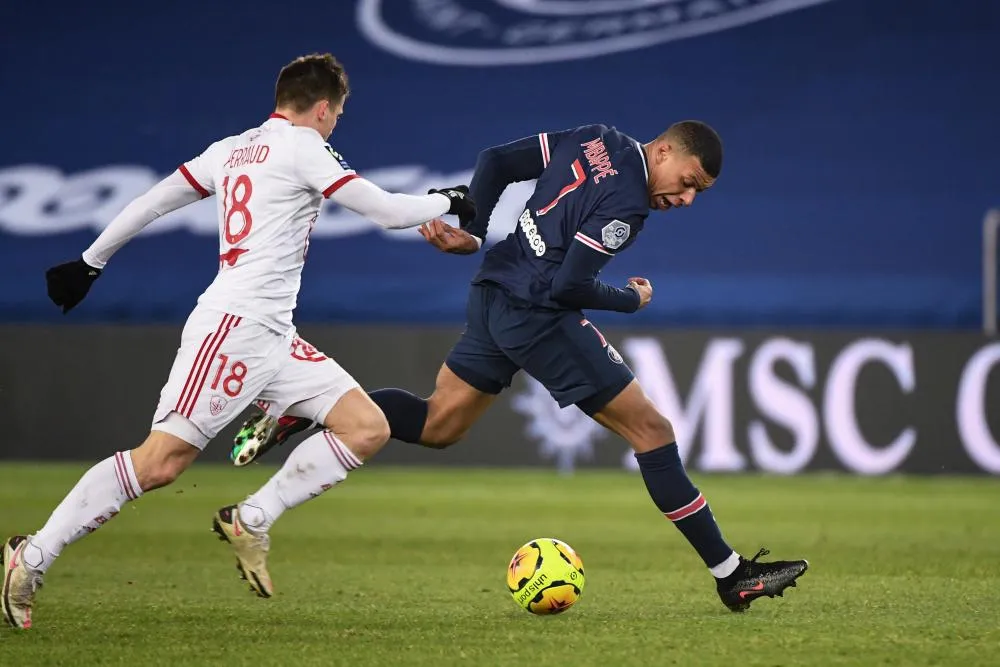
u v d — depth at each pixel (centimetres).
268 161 1591
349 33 6312
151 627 1586
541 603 1689
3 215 5831
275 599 1867
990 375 4634
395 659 1369
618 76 6162
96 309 5619
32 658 1370
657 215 5703
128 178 5988
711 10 6269
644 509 3525
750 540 2809
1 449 4788
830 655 1393
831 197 5775
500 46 6266
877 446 4638
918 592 1955
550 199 1795
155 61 6234
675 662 1351
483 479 4453
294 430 1694
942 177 5803
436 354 4738
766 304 5566
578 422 4759
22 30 6269
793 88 6047
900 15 6144
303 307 5584
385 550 2591
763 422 4644
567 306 1773
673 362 4662
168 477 1561
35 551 1530
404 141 6091
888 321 5550
